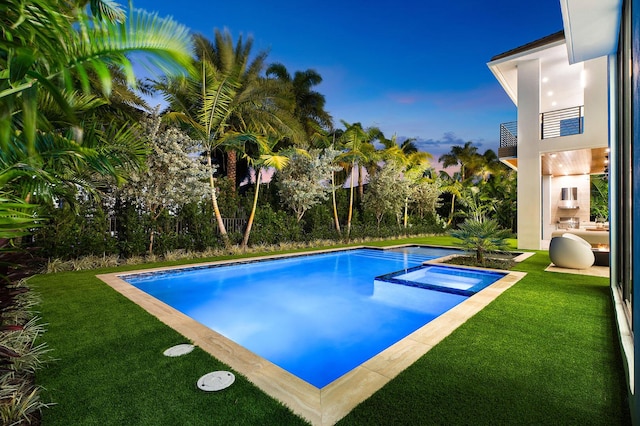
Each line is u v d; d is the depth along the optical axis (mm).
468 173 30734
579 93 14664
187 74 2240
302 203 13852
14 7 1466
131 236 8867
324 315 5312
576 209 16812
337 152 14695
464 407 2062
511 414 1993
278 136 13039
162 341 3170
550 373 2504
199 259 9469
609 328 3488
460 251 12961
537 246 11656
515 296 4852
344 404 2102
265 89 12062
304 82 19203
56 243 7387
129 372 2547
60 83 2029
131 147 4504
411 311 5480
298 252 11406
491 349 2947
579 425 1900
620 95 4430
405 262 10875
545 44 11336
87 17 1900
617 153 4727
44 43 1635
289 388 2305
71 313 4074
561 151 11359
